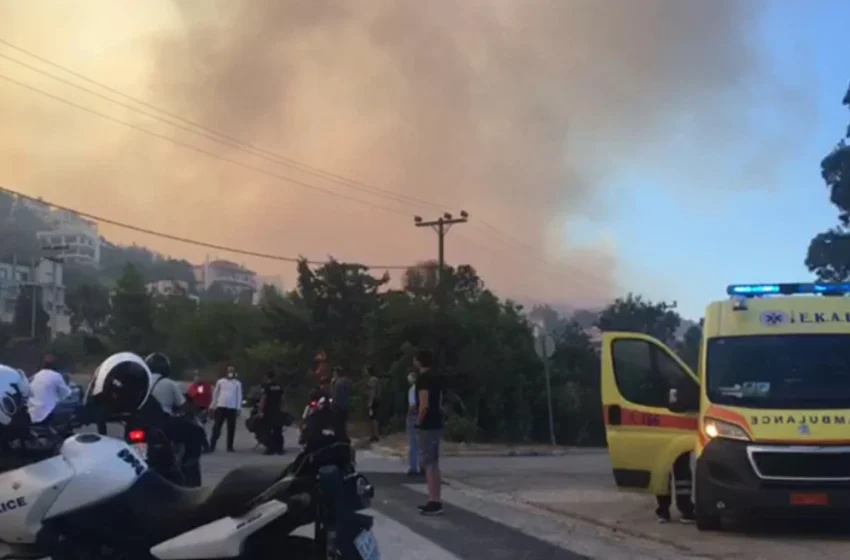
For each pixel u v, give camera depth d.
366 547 5.95
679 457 11.88
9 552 6.68
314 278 44.12
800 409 10.96
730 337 12.01
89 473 6.54
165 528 6.43
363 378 33.84
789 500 10.47
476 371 32.12
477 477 17.62
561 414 35.31
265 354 42.28
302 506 5.94
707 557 9.65
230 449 22.83
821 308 12.07
